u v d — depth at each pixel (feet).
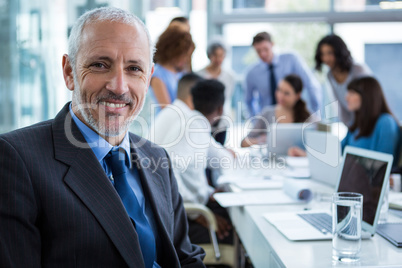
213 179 9.88
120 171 4.31
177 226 4.96
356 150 5.99
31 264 3.51
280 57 16.08
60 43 11.94
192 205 7.52
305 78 15.98
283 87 12.94
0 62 10.52
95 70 4.04
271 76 16.14
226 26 18.75
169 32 11.29
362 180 5.59
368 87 10.19
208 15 18.57
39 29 11.40
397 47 18.02
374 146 10.04
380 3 17.81
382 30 18.02
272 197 7.38
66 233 3.66
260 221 5.95
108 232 3.79
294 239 5.06
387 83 18.25
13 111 10.86
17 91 10.93
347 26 18.20
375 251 4.71
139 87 4.19
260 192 7.82
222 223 8.14
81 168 3.91
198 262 4.81
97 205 3.83
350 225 4.39
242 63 18.76
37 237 3.60
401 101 18.26
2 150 3.60
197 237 7.77
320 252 4.68
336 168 8.14
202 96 8.62
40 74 11.51
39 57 11.46
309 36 18.48
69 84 4.32
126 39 4.04
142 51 4.15
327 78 14.89
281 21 18.38
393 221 5.85
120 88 4.03
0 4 10.47
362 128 10.28
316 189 8.06
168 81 11.37
